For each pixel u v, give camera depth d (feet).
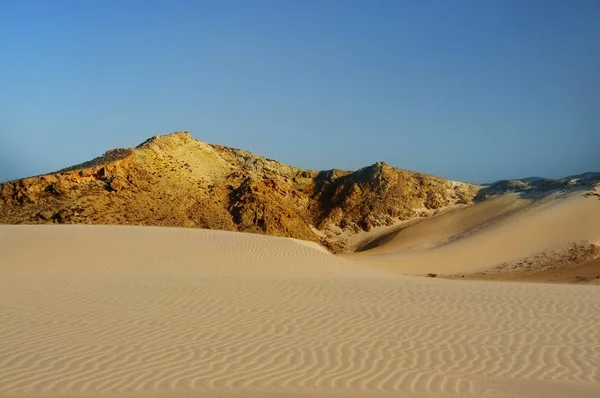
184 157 261.24
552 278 127.95
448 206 272.31
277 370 31.83
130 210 210.18
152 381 29.60
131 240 105.09
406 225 260.01
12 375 29.89
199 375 30.68
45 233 108.68
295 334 39.34
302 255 100.94
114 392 28.04
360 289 59.26
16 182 210.38
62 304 47.93
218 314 45.03
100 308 46.57
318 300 51.83
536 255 168.96
